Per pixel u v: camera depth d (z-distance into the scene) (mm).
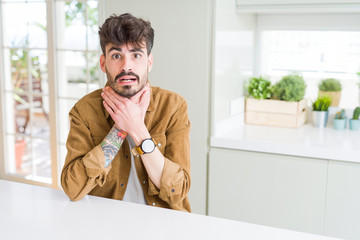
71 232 1156
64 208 1325
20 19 4078
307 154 2273
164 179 1373
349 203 2217
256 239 1120
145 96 1400
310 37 2877
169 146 1472
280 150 2328
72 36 6410
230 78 2678
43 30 4527
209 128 2508
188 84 2498
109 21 1301
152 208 1327
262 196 2404
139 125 1361
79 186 1368
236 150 2449
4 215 1271
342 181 2213
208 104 2482
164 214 1282
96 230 1168
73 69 6695
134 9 2568
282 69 3004
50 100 3566
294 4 2469
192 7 2418
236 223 1222
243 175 2430
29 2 4004
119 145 1396
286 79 2740
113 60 1317
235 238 1125
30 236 1134
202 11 2398
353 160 2186
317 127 2777
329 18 2803
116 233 1149
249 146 2398
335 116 2719
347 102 2836
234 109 2760
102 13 2680
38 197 1425
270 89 2787
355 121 2686
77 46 6449
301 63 2936
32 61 5777
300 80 2729
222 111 2582
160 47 2533
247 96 2881
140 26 1301
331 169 2225
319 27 2840
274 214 2393
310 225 2322
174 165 1399
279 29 2965
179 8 2449
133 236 1131
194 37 2441
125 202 1379
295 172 2307
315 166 2258
